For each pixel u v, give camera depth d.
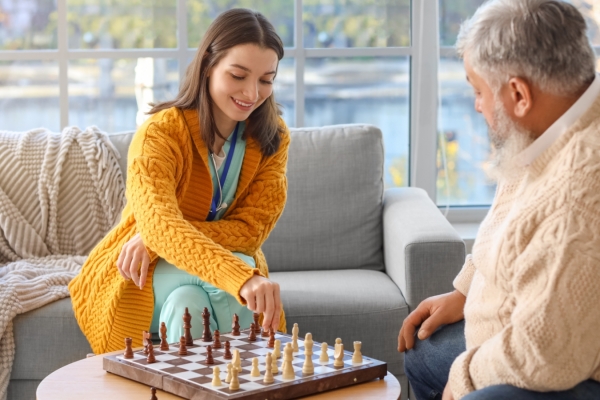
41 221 2.80
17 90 3.39
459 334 1.79
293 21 3.48
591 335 1.27
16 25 3.37
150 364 1.61
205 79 2.18
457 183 3.59
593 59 1.36
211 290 2.07
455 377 1.41
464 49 1.43
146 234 1.95
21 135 2.91
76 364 1.71
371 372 1.61
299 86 3.50
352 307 2.43
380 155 2.98
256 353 1.69
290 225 2.89
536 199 1.33
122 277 2.15
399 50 3.51
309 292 2.48
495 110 1.40
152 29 3.42
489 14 1.38
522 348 1.29
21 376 2.34
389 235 2.76
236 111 2.16
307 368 1.56
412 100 3.54
